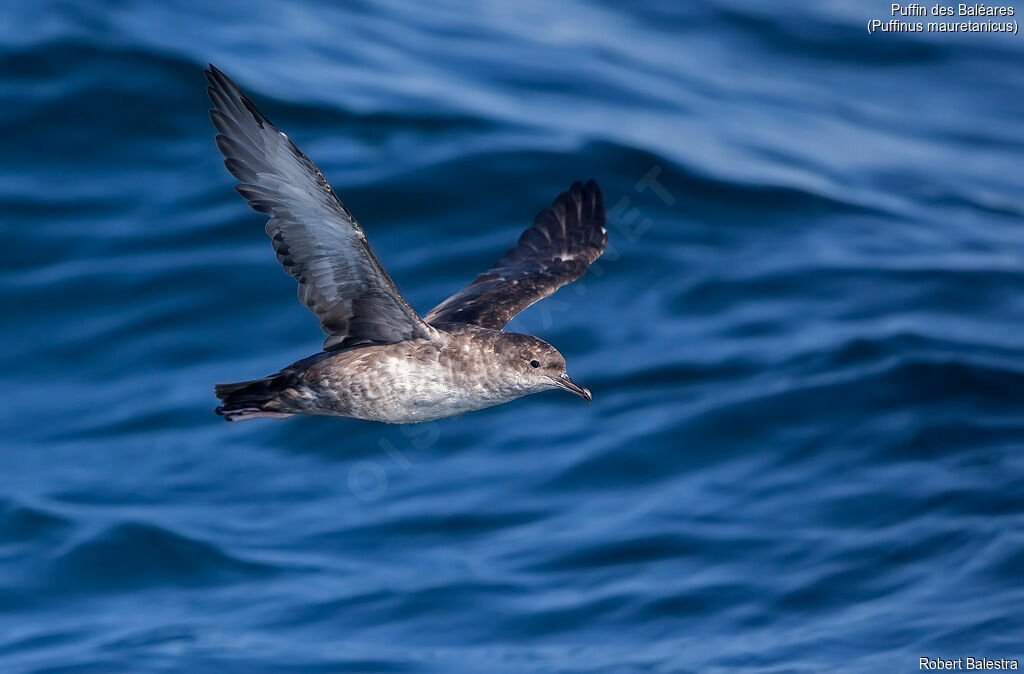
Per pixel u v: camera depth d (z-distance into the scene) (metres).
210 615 13.70
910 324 18.14
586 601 13.62
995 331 18.20
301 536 14.92
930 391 16.53
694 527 14.62
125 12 23.56
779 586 13.66
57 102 21.05
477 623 13.40
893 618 13.05
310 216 9.00
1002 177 23.59
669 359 17.41
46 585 14.16
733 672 12.50
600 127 22.27
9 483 15.53
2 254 18.67
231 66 22.45
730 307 18.48
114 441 16.28
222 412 9.81
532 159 20.73
